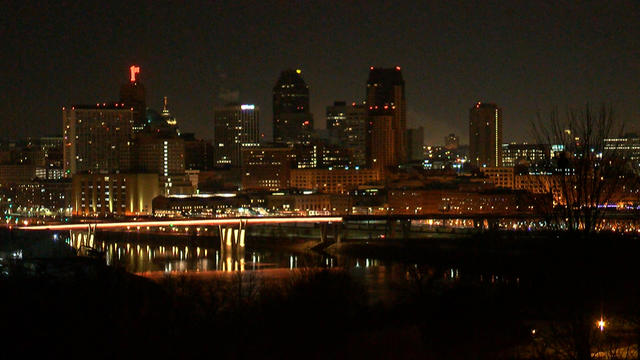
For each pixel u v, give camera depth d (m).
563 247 68.94
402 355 127.06
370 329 140.12
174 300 157.38
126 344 127.75
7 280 158.25
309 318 145.50
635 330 95.06
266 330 138.38
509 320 130.75
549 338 77.81
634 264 99.25
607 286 101.06
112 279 164.75
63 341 126.56
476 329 130.25
